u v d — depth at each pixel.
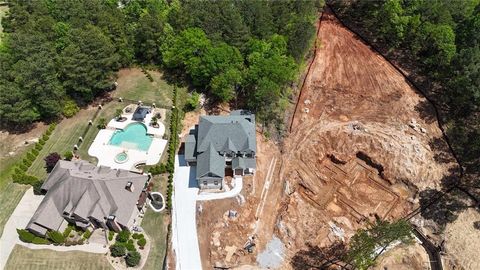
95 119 87.56
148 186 74.19
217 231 68.38
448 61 90.12
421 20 99.19
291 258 67.44
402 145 82.56
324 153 83.56
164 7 107.56
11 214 70.00
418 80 95.81
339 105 90.62
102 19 93.81
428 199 76.50
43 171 76.81
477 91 80.81
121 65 98.81
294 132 85.19
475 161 80.81
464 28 96.25
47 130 83.69
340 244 69.50
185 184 74.94
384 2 108.00
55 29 92.12
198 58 88.88
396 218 74.25
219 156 73.31
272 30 98.81
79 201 64.88
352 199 77.06
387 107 90.25
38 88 79.38
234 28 92.25
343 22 114.06
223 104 90.06
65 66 82.62
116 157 79.31
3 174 76.38
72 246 65.38
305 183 78.00
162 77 97.88
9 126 85.31
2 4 123.44
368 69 99.06
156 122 85.62
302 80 96.00
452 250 69.06
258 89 82.25
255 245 67.75
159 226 69.06
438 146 83.81
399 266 68.19
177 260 64.88
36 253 64.62
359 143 84.00
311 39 97.19
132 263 63.03
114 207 65.56
